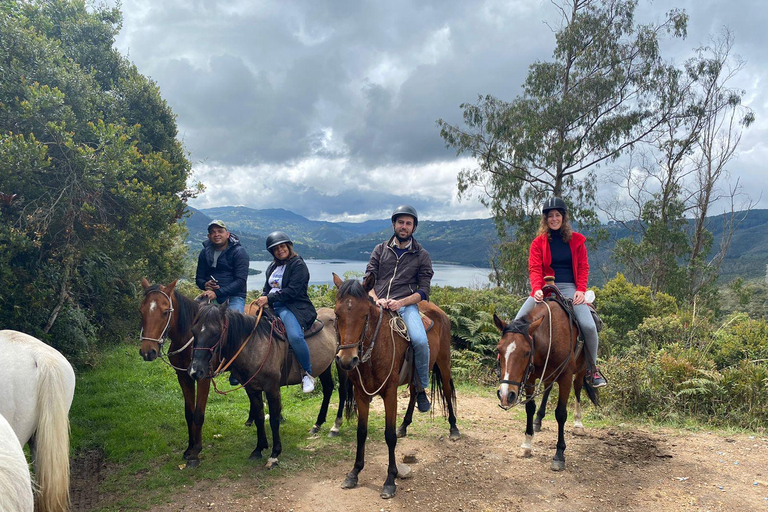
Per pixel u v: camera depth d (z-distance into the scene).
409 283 5.04
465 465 4.83
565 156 23.92
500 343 4.56
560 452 4.79
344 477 4.55
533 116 23.55
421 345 4.63
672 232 24.84
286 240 5.39
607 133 23.12
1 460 1.80
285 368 5.21
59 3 12.71
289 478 4.54
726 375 6.77
